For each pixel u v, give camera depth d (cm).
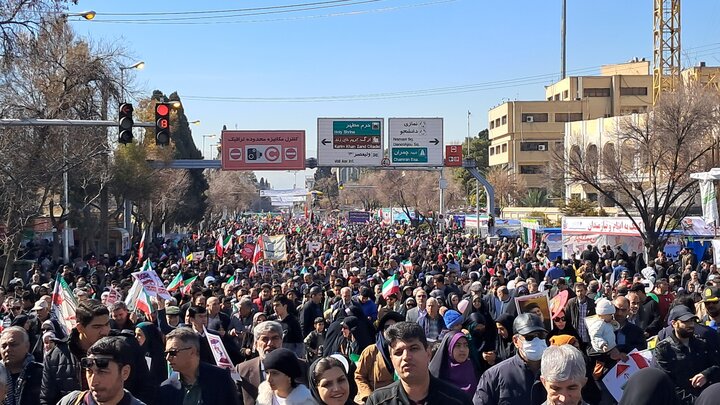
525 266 2188
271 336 683
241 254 3005
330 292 1545
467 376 683
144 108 4384
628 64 10412
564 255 3312
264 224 8106
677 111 3278
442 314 1040
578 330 903
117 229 4325
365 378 743
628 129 3741
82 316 624
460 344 681
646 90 9131
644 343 894
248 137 4284
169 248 3781
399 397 450
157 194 4603
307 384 612
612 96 9188
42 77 2723
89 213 4009
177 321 1058
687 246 2930
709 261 2505
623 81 9150
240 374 687
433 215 6819
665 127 3297
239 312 1202
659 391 454
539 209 6931
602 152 3616
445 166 4516
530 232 3819
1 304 1316
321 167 4400
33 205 2881
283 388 543
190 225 6981
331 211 14050
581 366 436
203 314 847
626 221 3145
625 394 464
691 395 698
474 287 1238
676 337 715
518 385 600
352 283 1723
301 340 1053
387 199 9706
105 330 632
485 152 11419
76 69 2773
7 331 675
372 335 936
